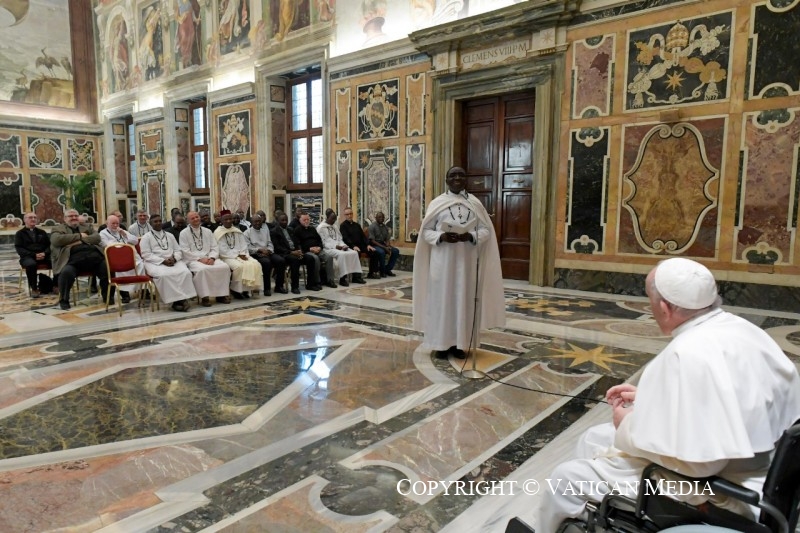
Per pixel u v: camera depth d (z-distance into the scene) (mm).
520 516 2414
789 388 1543
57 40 19250
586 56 8203
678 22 7359
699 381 1432
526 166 9359
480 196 10031
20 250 8648
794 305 6746
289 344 5477
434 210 4738
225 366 4734
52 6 19047
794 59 6562
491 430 3354
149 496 2605
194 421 3533
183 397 3977
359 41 11367
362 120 11398
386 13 10812
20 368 4699
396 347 5332
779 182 6758
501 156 9641
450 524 2357
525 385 4176
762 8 6727
